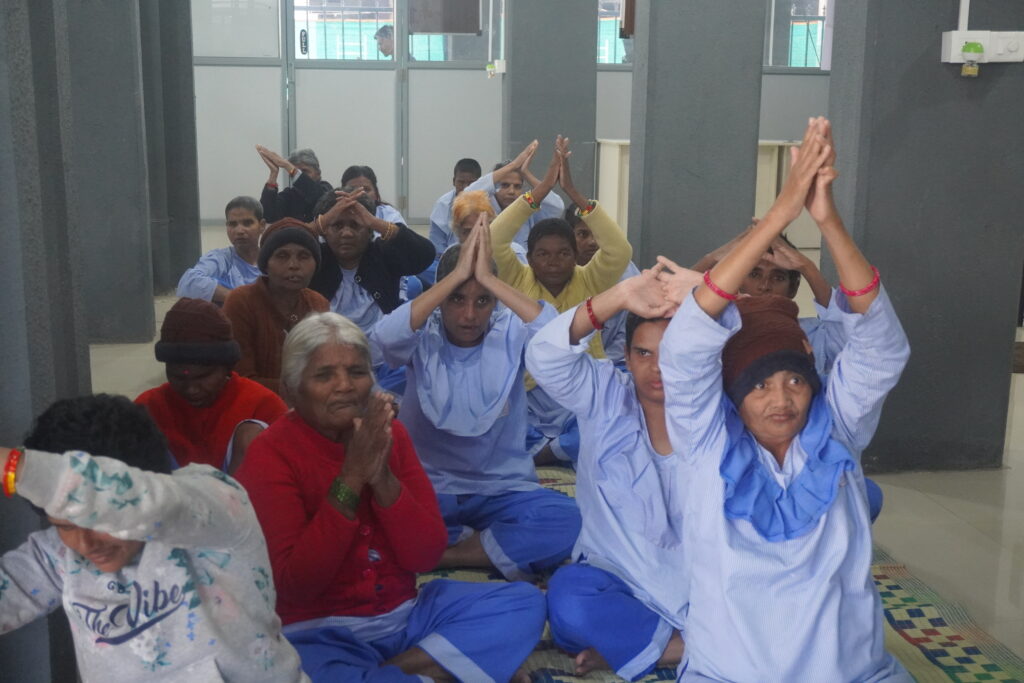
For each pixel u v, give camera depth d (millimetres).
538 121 8719
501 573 3422
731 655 2248
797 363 2170
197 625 1694
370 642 2627
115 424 1671
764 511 2221
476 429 3459
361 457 2422
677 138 5707
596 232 4621
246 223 6117
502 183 6727
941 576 3732
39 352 2266
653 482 2715
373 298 4840
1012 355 4816
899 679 2299
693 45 5633
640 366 2602
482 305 3443
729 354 2234
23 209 2178
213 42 13539
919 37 4516
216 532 1645
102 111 7324
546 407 4652
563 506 3457
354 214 4707
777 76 13641
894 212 4637
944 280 4711
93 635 1696
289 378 2504
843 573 2250
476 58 13984
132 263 7520
